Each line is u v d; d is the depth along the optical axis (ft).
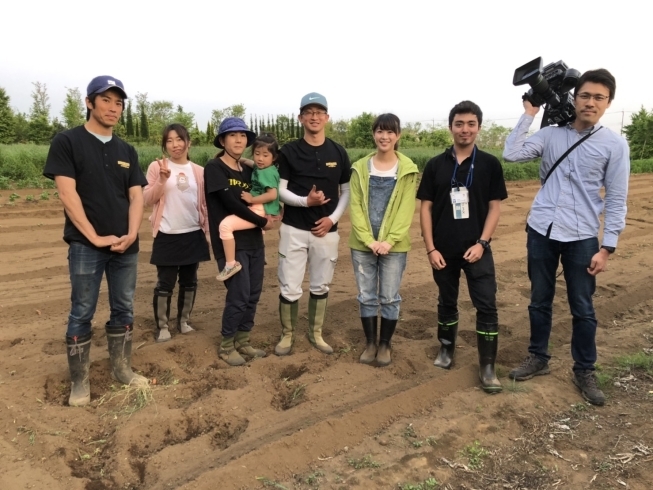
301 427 10.62
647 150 137.90
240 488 8.91
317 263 14.06
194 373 13.28
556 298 19.77
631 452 10.11
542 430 10.93
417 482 9.14
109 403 11.57
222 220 13.14
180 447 9.95
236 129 12.79
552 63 12.40
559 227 11.91
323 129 13.46
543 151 12.36
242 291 13.29
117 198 11.27
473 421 11.06
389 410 11.27
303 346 14.92
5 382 12.09
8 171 50.57
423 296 20.04
